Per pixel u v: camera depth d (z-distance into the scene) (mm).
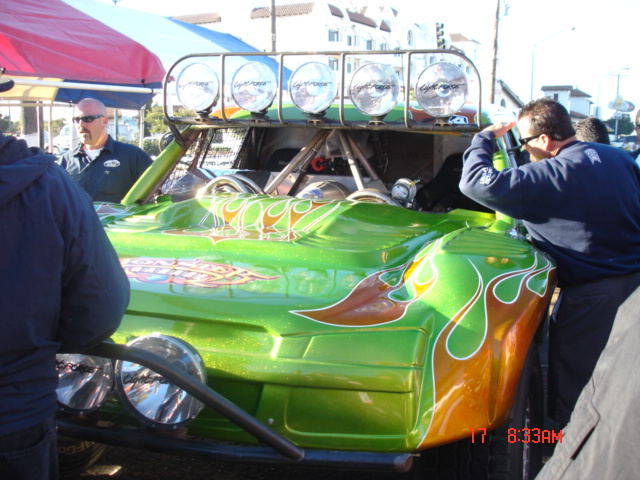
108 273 1656
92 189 4512
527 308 2289
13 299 1503
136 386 1948
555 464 1346
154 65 8188
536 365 2564
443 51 3145
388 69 3184
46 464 1625
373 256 2693
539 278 2479
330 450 1998
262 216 3154
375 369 1993
